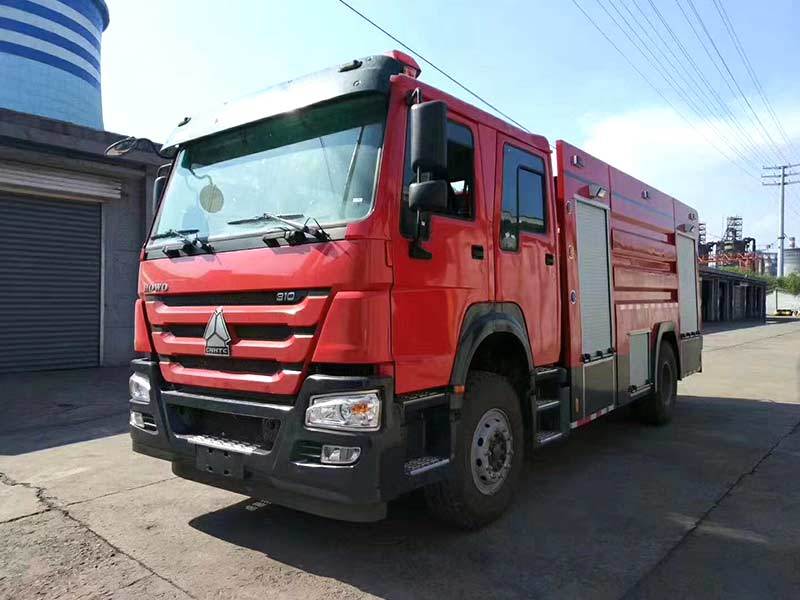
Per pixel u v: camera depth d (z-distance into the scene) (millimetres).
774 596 3426
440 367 3797
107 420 7855
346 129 3734
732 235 74375
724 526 4465
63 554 3957
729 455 6473
